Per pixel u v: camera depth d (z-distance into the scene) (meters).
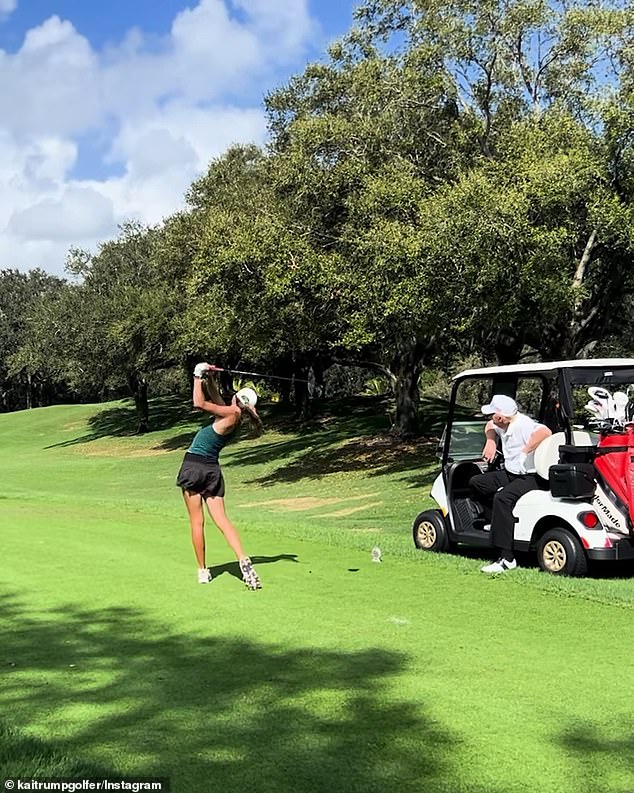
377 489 19.11
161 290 34.09
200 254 20.59
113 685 4.10
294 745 3.36
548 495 7.16
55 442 43.12
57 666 4.43
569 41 15.68
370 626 5.25
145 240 38.75
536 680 4.19
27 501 13.77
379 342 20.03
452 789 2.98
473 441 8.78
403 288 14.55
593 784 3.03
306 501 18.67
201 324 26.34
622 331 21.86
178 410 47.75
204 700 3.88
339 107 19.69
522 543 7.30
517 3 15.61
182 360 34.53
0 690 4.04
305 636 5.01
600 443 6.96
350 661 4.50
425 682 4.15
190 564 7.40
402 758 3.24
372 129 17.55
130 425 44.91
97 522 10.41
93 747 3.33
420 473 20.62
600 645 4.84
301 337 20.66
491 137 16.75
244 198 24.55
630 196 13.73
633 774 3.11
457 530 8.11
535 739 3.43
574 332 16.72
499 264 13.25
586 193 13.64
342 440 29.20
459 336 18.05
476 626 5.27
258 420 6.81
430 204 14.23
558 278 14.16
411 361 27.34
